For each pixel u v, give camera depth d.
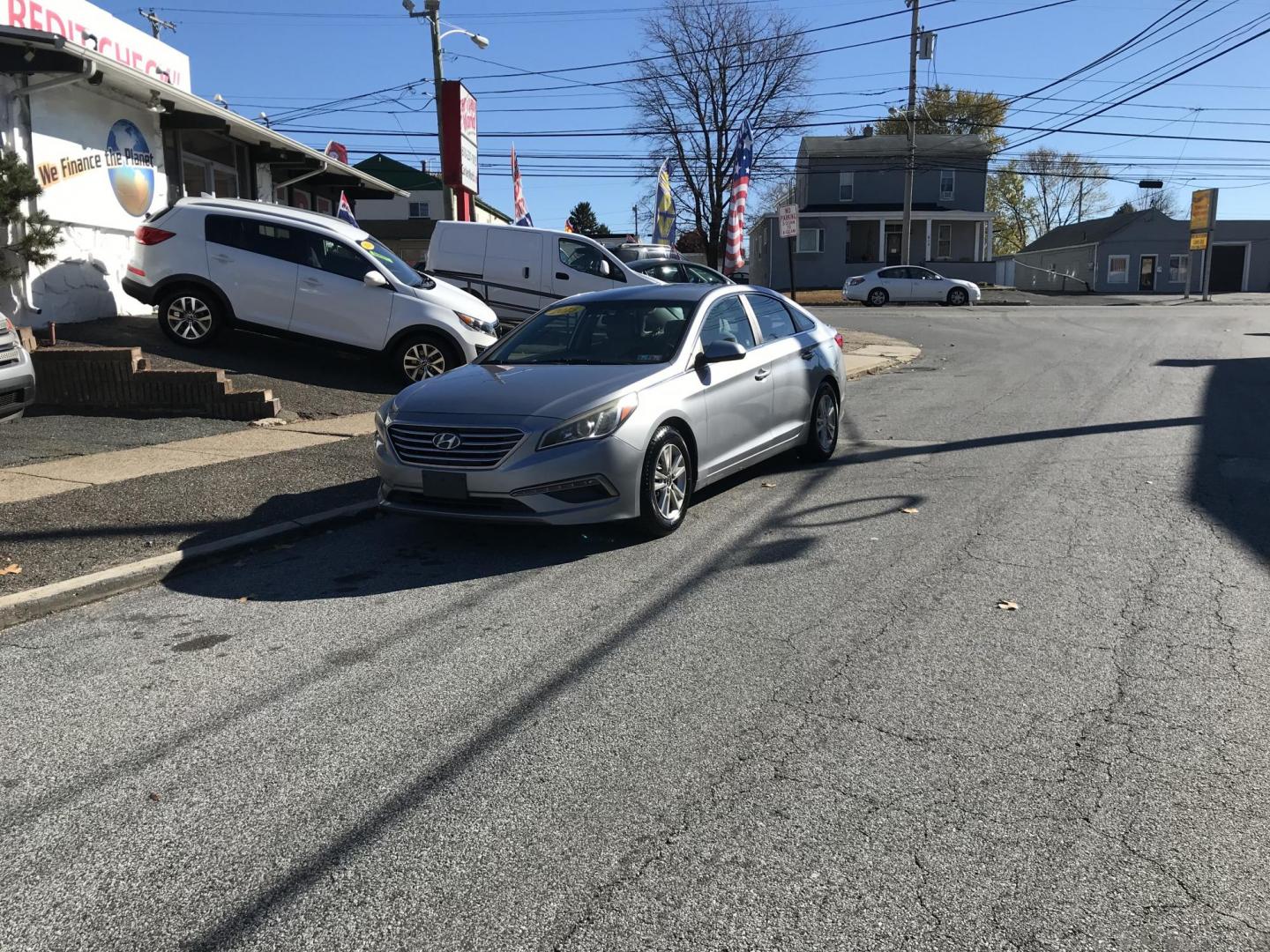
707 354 6.80
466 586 5.63
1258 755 3.49
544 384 6.31
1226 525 6.38
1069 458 8.53
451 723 3.89
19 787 3.45
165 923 2.70
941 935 2.58
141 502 7.18
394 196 25.97
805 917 2.66
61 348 11.01
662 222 31.36
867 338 21.34
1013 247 85.44
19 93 12.04
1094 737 3.65
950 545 6.12
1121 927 2.60
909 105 38.41
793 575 5.63
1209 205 40.59
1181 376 13.74
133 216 14.54
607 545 6.35
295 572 5.99
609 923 2.65
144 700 4.18
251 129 16.41
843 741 3.65
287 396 11.39
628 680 4.26
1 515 6.80
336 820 3.20
